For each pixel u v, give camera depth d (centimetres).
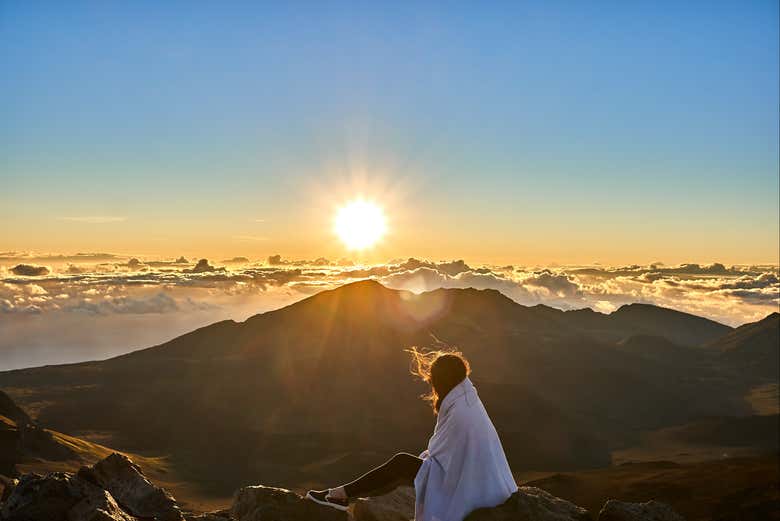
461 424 738
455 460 734
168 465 16200
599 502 10700
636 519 888
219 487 14400
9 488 927
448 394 757
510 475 782
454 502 730
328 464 17250
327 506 912
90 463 12888
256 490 945
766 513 9250
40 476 865
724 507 9938
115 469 981
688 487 11112
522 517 728
